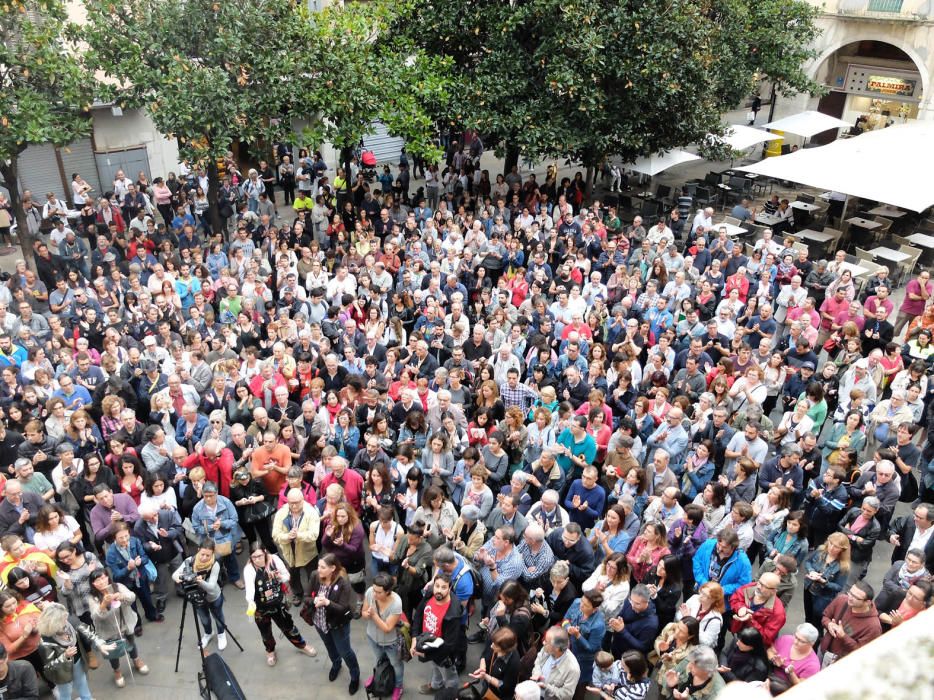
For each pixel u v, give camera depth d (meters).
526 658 7.26
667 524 8.70
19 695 7.23
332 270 17.86
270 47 17.09
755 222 22.42
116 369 11.74
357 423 10.86
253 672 8.77
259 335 13.74
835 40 30.69
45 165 21.70
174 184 21.61
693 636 7.00
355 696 8.45
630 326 12.72
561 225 18.86
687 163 31.42
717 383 11.01
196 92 16.09
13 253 20.12
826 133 33.28
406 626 7.87
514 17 19.19
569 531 8.18
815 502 9.46
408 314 14.89
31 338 12.85
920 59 29.05
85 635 8.16
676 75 20.09
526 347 12.68
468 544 8.72
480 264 16.80
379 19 19.12
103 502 8.95
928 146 20.56
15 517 9.09
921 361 11.34
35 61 15.40
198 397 11.25
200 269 15.05
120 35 16.17
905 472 9.85
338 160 25.70
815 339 12.95
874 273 17.45
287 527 9.10
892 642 1.10
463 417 10.50
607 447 10.09
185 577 8.32
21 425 10.55
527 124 19.95
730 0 23.92
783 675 7.20
